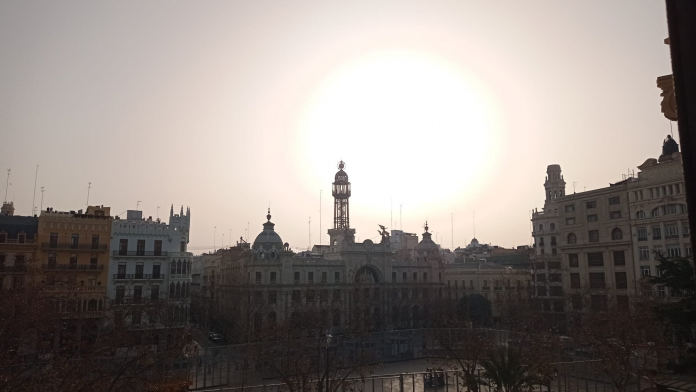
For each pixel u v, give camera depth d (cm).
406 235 18362
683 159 547
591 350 6244
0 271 7231
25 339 4256
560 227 10381
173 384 4291
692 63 542
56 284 5788
